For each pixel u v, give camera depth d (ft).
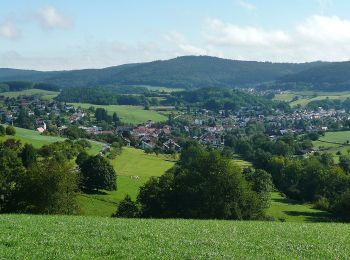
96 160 351.67
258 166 537.65
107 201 321.73
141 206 252.21
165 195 238.07
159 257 75.51
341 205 295.89
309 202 371.15
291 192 395.55
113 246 81.92
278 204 348.79
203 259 75.92
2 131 516.32
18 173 212.64
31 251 75.31
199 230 110.11
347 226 140.77
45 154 460.14
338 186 374.22
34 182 204.74
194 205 224.12
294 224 140.67
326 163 504.43
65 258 71.67
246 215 225.76
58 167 211.41
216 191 221.25
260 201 232.32
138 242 87.56
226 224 130.11
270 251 85.81
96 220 124.26
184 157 524.52
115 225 111.86
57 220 119.65
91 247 80.84
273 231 114.42
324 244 95.76
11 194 206.80
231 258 77.66
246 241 95.55
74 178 214.48
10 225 102.17
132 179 412.57
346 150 635.25
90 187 348.18
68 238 88.17
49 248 78.13
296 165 444.55
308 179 384.88
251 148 652.07
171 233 101.96
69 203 209.97
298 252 86.07
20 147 450.71
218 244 89.71
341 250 89.92
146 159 554.46
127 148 653.71
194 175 229.04
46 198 205.05
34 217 127.75
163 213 234.17
